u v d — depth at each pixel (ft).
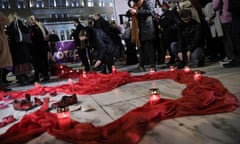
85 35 21.70
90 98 11.42
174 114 7.33
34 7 90.99
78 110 9.51
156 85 12.55
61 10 94.53
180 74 13.97
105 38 18.39
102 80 14.49
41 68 21.06
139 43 18.31
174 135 6.03
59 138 6.62
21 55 18.99
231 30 14.26
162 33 21.12
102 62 19.01
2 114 10.32
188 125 6.54
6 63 16.24
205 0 17.89
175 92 10.50
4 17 15.89
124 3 32.71
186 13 16.89
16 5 88.74
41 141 6.63
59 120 7.10
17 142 6.62
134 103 9.55
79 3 96.94
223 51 18.74
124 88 12.84
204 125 6.40
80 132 6.46
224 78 11.91
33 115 8.29
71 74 22.90
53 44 34.32
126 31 27.04
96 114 8.68
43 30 20.93
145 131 6.46
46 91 14.20
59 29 93.81
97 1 98.17
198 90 9.59
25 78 20.15
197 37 16.89
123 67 25.43
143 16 17.67
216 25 16.44
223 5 15.08
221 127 6.14
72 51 36.81
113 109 9.07
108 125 6.99
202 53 17.31
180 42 17.69
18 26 18.31
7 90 17.02
